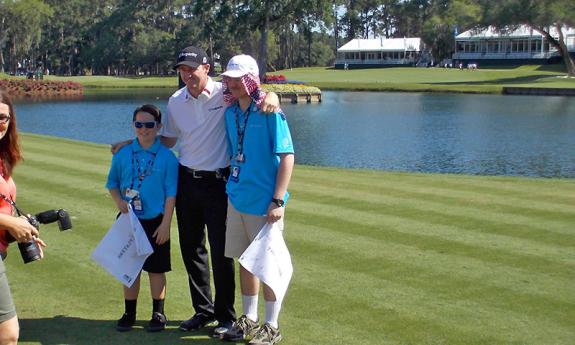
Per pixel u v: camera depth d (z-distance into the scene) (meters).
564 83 60.19
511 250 7.10
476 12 85.75
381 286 5.97
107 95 57.38
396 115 35.59
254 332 4.95
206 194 5.00
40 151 15.82
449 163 19.62
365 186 11.20
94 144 17.77
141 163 5.02
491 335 4.91
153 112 4.99
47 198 9.91
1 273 3.68
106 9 112.94
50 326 5.11
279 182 4.70
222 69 92.81
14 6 84.88
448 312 5.36
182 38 96.62
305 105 44.16
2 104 4.09
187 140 5.02
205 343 4.86
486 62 90.50
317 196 10.20
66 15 108.44
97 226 8.21
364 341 4.82
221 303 5.02
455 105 42.22
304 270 6.43
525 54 88.12
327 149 22.81
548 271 6.39
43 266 6.61
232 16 71.69
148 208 5.01
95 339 4.88
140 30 103.19
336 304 5.54
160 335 4.98
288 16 70.38
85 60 106.38
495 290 5.87
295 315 5.30
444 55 96.50
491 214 8.85
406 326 5.08
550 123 30.66
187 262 5.16
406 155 21.27
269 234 4.69
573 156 20.92
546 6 64.50
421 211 9.05
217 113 4.96
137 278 4.99
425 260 6.75
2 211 4.18
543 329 5.02
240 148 4.78
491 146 23.20
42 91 59.16
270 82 49.78
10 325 3.75
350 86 60.88
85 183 11.23
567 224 8.27
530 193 10.48
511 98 48.22
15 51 94.25
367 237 7.64
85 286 6.04
